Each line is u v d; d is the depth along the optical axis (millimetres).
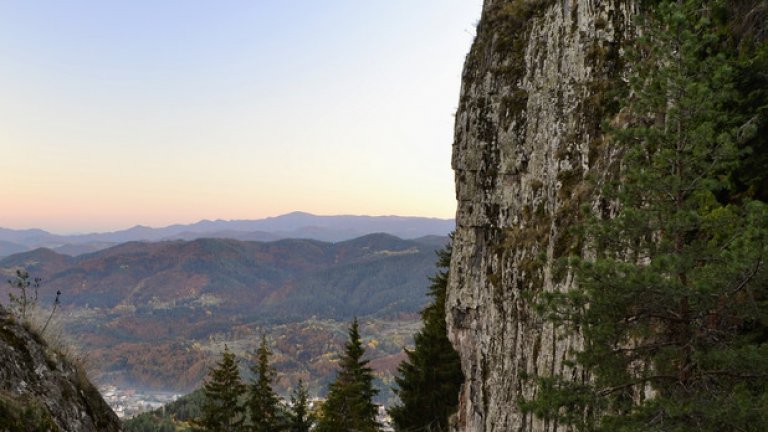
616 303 9195
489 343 25547
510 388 22094
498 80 27031
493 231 26766
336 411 38000
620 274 9242
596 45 20422
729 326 9305
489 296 26094
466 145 29391
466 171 29375
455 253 30797
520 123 24875
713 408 8047
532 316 20984
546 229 21312
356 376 41062
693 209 9578
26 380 5953
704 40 9422
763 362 7957
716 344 8852
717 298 8758
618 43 19766
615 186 10430
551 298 10133
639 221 9344
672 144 9422
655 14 10859
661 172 9578
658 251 9453
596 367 10055
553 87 22688
